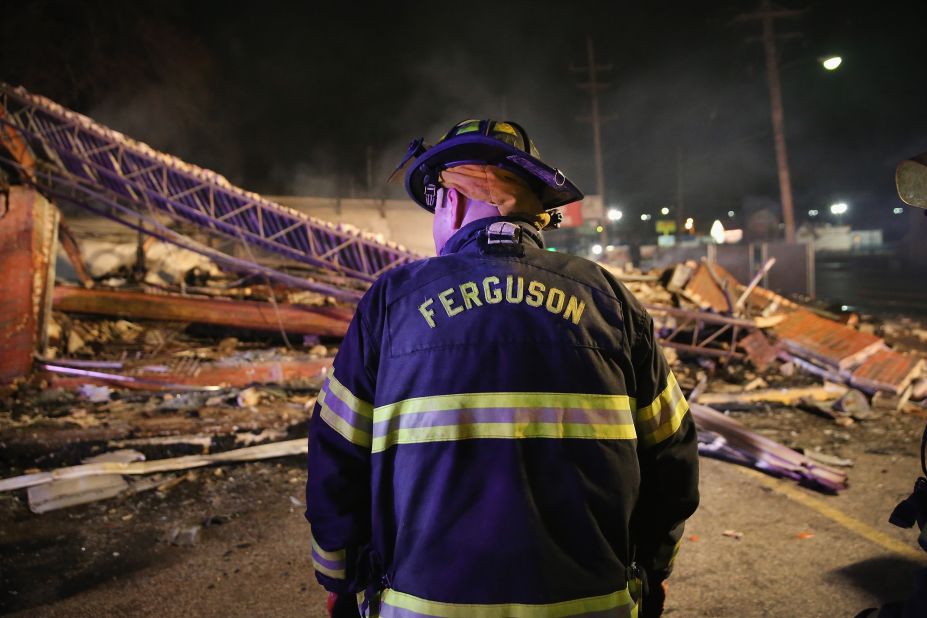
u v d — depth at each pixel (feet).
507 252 4.33
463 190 4.71
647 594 4.73
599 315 4.25
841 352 25.25
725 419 17.89
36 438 17.47
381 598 3.98
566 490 3.84
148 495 14.52
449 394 3.91
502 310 4.07
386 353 4.17
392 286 4.33
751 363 27.35
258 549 12.05
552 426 3.89
